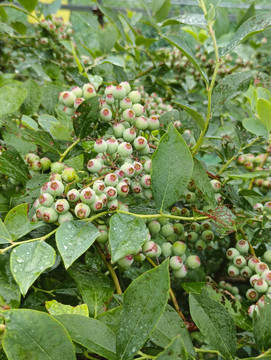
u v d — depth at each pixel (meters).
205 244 0.26
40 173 0.25
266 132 0.25
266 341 0.17
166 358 0.13
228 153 0.29
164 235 0.23
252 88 0.28
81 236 0.18
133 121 0.23
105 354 0.15
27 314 0.14
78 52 0.41
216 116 0.42
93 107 0.21
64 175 0.20
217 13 0.44
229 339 0.17
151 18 0.41
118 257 0.17
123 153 0.21
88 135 0.23
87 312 0.17
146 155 0.25
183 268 0.22
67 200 0.19
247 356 0.24
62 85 0.40
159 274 0.15
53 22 0.42
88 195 0.18
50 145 0.23
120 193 0.20
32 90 0.29
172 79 0.52
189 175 0.19
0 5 0.39
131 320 0.15
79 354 0.18
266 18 0.22
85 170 0.25
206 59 0.46
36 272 0.17
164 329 0.17
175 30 0.48
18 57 0.45
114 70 0.36
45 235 0.20
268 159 0.33
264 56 0.44
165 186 0.20
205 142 0.37
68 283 0.23
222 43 0.44
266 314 0.18
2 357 0.15
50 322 0.14
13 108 0.22
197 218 0.22
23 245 0.18
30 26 0.47
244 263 0.24
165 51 0.47
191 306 0.17
